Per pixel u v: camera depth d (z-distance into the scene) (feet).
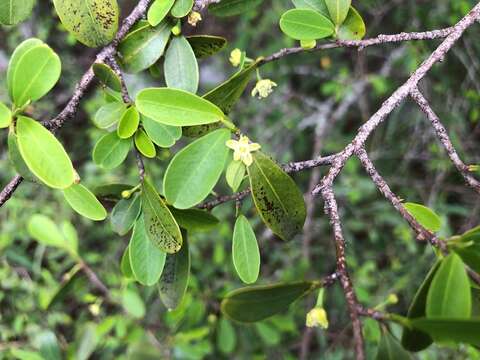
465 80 1.89
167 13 0.74
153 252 0.69
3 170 1.88
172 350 1.42
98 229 1.87
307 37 0.76
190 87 0.74
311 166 0.67
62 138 2.12
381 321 0.57
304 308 1.79
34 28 2.05
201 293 1.49
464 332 0.50
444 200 1.98
